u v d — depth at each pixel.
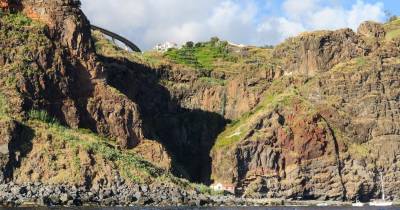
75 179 180.38
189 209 157.62
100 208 147.50
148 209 149.00
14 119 185.75
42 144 185.00
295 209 184.00
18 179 176.00
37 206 147.12
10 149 177.12
